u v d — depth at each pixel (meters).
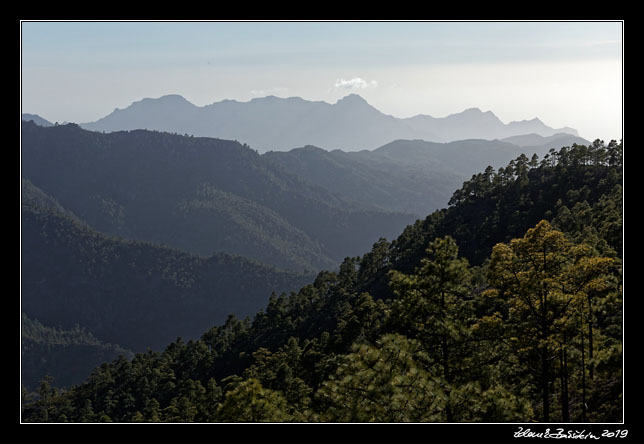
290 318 122.88
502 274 30.14
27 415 120.06
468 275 29.14
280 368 69.94
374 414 22.39
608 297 28.69
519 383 32.75
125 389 117.19
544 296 29.47
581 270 28.81
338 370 24.61
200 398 83.25
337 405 23.45
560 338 29.17
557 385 32.97
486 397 23.77
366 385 23.38
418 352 26.67
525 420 23.88
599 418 29.30
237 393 25.52
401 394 22.52
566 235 64.25
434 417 22.38
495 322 28.89
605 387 32.50
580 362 30.62
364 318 73.50
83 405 115.88
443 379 24.70
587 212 82.69
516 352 30.34
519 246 29.83
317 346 81.19
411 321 28.77
